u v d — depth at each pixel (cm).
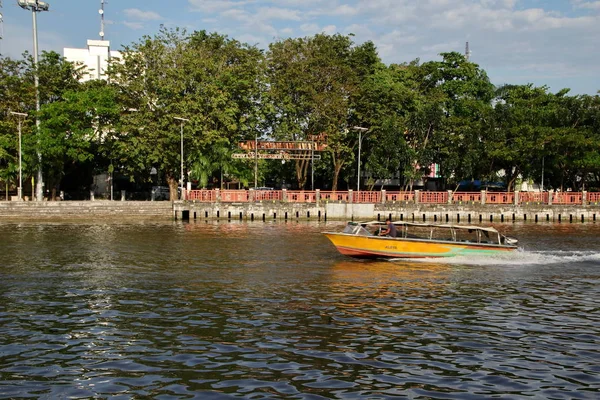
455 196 5066
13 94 4975
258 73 5416
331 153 5538
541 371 998
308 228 3925
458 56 6272
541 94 6134
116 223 4259
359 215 4866
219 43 5597
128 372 977
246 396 876
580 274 2036
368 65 5894
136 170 5356
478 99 6391
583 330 1266
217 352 1085
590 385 935
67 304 1484
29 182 5922
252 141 5231
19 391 895
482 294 1658
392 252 2355
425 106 5559
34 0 5144
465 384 934
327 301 1539
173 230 3719
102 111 4947
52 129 4834
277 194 4900
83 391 895
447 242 2362
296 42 5597
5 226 3906
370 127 5434
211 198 4819
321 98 5228
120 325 1273
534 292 1695
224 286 1745
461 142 5338
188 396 876
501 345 1146
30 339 1166
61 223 4188
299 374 970
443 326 1287
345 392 895
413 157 5447
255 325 1278
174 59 5259
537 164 5706
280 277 1919
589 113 5622
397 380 948
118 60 5294
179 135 4881
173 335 1198
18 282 1797
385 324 1297
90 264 2189
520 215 5000
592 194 5119
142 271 2027
